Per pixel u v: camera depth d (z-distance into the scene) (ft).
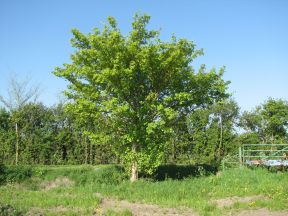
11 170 81.41
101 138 75.77
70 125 141.49
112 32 72.33
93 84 75.46
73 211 46.55
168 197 56.13
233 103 147.64
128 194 58.54
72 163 139.54
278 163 78.59
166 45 74.23
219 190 59.41
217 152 142.72
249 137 145.48
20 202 52.16
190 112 82.33
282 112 145.48
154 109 74.59
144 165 74.54
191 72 78.28
